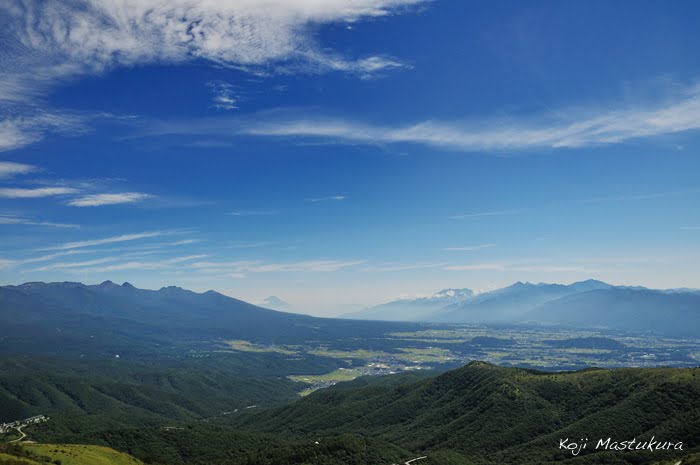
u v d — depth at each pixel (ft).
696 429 634.84
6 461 520.01
